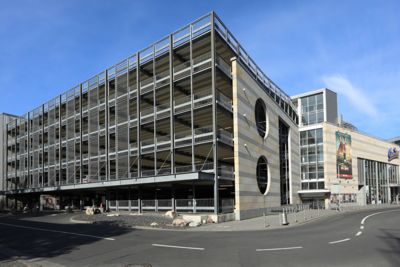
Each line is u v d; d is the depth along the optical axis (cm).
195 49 3159
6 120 6656
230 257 1017
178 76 3150
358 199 6006
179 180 2727
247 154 3014
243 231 1859
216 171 2678
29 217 3603
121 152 3666
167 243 1359
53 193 5159
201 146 2939
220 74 2869
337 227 1912
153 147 3278
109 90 4056
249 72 3234
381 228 1783
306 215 3117
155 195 3406
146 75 3678
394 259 934
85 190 4331
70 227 2234
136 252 1148
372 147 6662
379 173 6838
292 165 4850
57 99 4975
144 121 3425
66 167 4606
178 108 3092
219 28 2953
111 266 938
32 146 5619
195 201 2858
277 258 982
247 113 3100
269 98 3781
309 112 6084
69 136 4650
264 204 3306
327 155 5409
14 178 6175
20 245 1436
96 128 4234
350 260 928
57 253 1191
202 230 1947
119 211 3672
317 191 5203
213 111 2744
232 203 2816
